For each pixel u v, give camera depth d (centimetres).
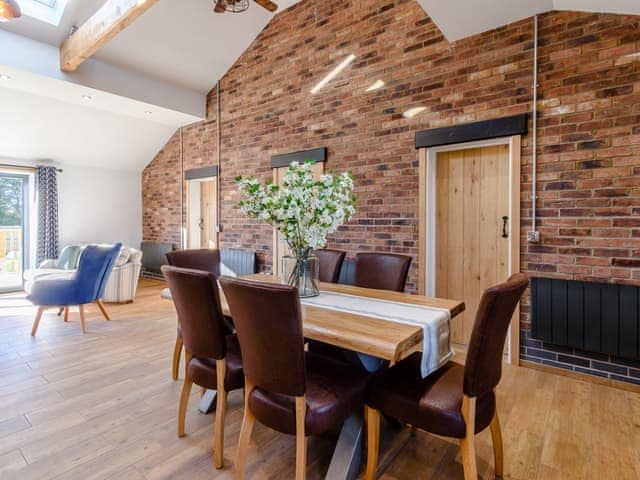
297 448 142
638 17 248
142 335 369
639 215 249
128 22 315
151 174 688
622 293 249
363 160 378
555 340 274
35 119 504
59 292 366
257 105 482
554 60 277
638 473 169
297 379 138
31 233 591
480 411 146
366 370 175
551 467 173
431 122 334
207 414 220
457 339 351
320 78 412
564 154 274
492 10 280
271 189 203
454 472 171
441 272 355
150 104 490
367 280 270
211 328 170
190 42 455
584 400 239
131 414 219
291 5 438
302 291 218
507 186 318
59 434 198
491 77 303
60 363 295
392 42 357
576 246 271
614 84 255
